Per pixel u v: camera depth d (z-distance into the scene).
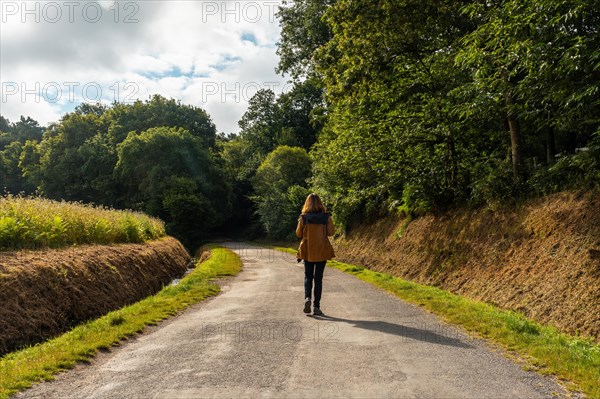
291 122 70.81
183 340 5.88
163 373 4.46
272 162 55.53
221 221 65.75
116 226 18.11
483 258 12.34
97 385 4.18
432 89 17.20
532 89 10.42
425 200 17.75
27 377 4.38
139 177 58.19
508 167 14.28
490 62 11.52
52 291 9.07
